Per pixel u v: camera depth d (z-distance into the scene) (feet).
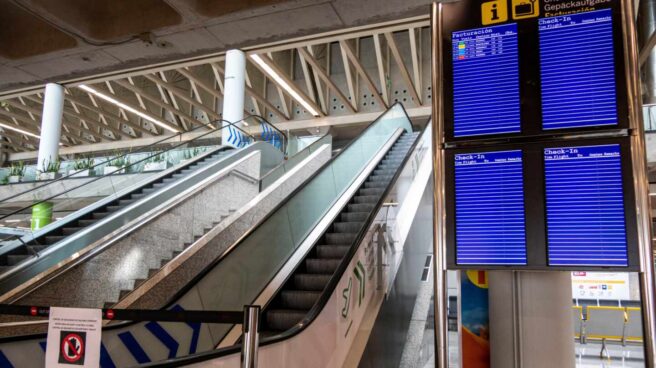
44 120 55.62
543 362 8.38
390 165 35.04
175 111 97.25
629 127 7.80
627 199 7.62
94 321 7.49
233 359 9.98
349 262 15.89
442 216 8.43
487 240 8.16
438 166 8.63
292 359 11.81
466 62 8.85
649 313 7.20
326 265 21.08
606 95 8.00
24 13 12.06
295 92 79.41
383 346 17.03
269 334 17.11
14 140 125.70
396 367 18.33
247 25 11.60
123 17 11.79
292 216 23.18
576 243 7.73
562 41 8.39
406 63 86.28
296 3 10.74
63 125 112.06
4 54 12.91
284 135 49.42
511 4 8.77
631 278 34.96
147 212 24.98
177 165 35.24
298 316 17.52
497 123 8.46
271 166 39.04
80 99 101.24
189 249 23.06
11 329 16.01
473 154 8.51
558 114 8.18
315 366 12.96
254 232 19.92
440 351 8.02
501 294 8.80
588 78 8.14
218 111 102.01
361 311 16.66
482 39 8.83
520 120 8.35
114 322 17.01
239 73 50.70
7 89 15.37
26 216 26.03
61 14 11.20
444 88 8.86
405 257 20.75
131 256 22.52
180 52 12.91
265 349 10.67
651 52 59.57
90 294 20.10
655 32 46.85
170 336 15.99
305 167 38.22
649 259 7.36
